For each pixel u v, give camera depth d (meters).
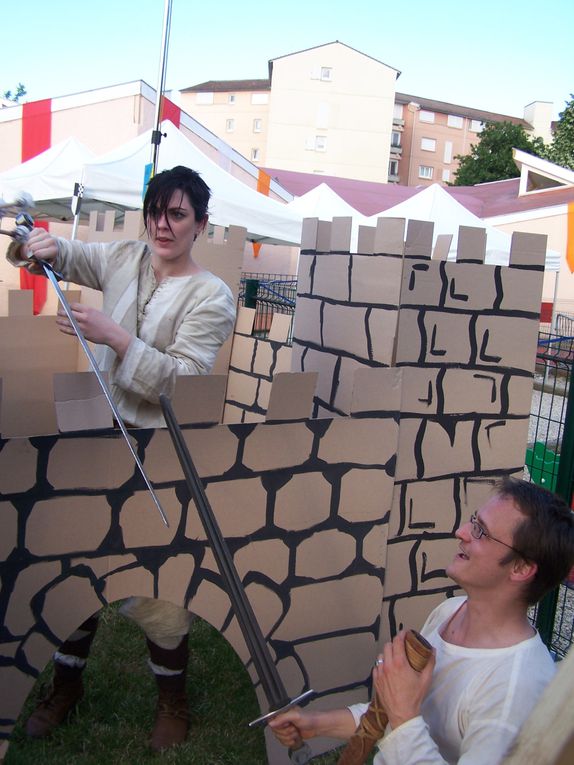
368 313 2.51
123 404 2.31
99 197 7.82
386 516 2.40
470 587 1.52
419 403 2.43
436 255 2.79
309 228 3.04
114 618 3.25
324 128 43.00
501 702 1.40
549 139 54.28
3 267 6.14
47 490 1.84
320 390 2.86
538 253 2.57
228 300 2.41
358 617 2.40
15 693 1.91
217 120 48.56
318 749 2.40
